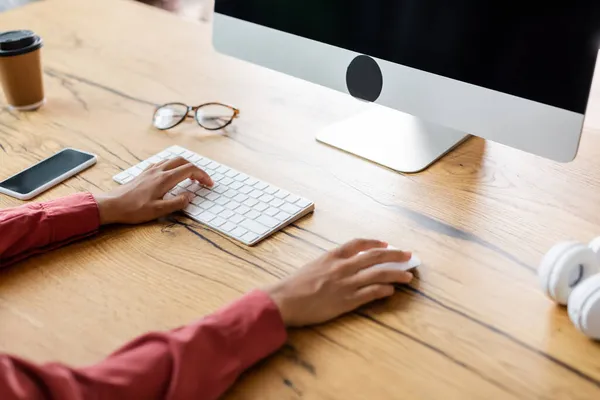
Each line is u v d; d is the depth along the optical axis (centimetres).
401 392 67
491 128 92
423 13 93
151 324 76
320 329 75
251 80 134
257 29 113
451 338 73
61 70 141
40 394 59
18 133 118
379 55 100
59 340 74
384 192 99
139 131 118
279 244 89
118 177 104
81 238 91
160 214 94
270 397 67
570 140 85
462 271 83
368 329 75
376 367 70
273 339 71
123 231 92
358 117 118
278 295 74
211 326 69
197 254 87
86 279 84
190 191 99
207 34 156
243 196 97
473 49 90
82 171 107
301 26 108
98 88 133
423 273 83
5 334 75
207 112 122
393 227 91
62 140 116
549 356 70
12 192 100
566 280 73
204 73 138
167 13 168
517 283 80
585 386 67
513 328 74
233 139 114
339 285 77
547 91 85
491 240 88
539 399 66
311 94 128
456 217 93
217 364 67
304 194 99
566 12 81
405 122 114
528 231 89
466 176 101
